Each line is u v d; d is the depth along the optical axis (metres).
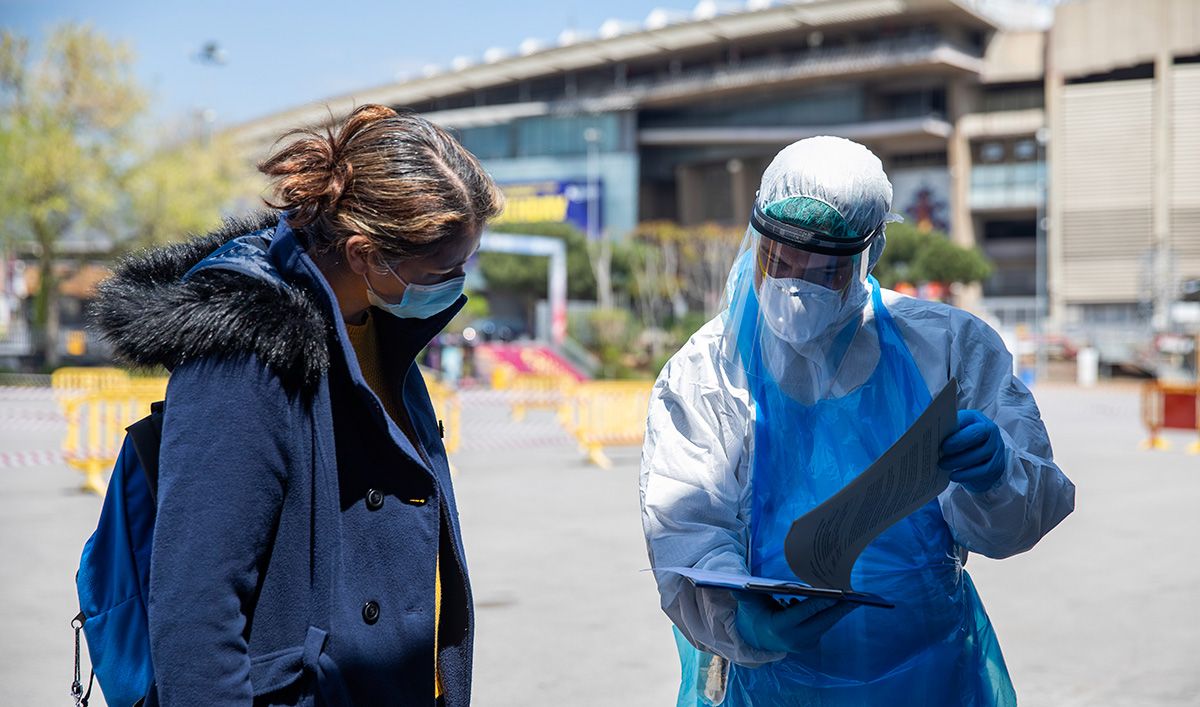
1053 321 59.41
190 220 33.66
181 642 1.55
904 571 2.11
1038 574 6.90
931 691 2.09
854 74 65.25
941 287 52.19
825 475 2.10
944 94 65.94
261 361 1.65
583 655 5.04
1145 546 7.86
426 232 1.71
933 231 60.84
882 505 1.82
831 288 2.05
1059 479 2.12
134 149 33.66
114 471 1.80
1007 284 66.38
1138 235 60.47
